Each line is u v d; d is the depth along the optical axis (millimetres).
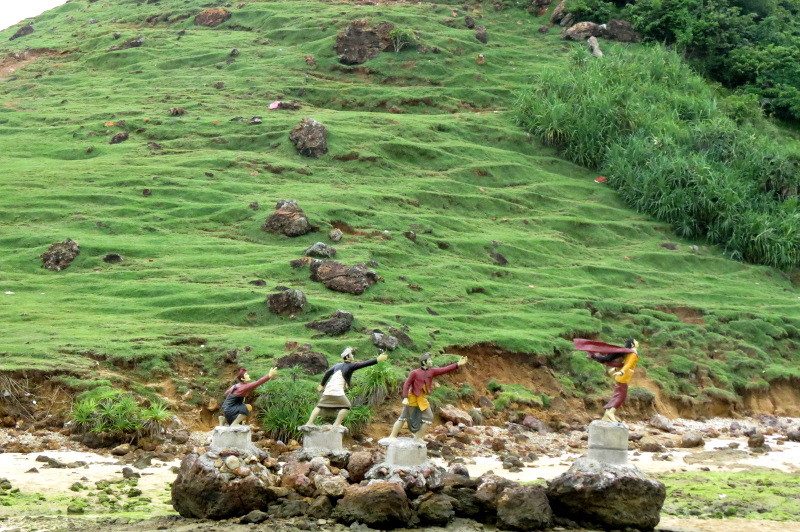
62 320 27156
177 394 23703
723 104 56219
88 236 34750
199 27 68438
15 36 73750
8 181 39438
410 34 59594
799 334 37188
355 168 44375
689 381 31859
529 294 34875
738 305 38812
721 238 45250
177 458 20281
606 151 49781
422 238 37656
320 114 50500
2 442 20281
